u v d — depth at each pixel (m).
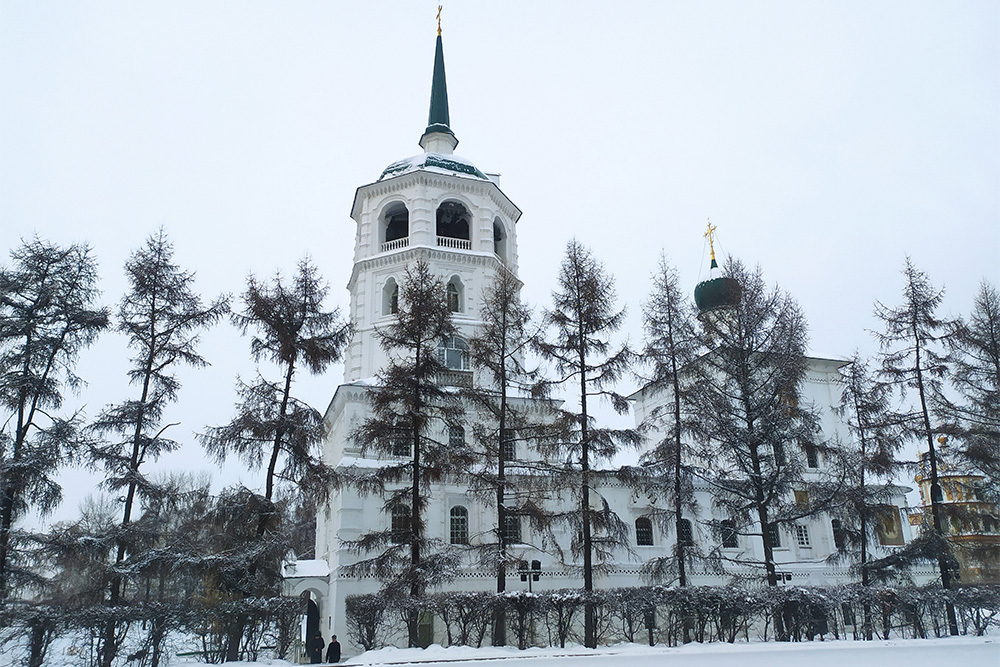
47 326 25.31
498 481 27.41
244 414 25.33
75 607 21.53
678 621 25.36
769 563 28.14
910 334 34.28
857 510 30.12
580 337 29.77
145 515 24.58
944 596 28.19
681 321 31.58
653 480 30.09
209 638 24.05
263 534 24.59
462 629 24.77
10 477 22.56
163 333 26.08
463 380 33.56
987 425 34.47
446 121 49.31
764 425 29.25
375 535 26.27
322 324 27.88
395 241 41.47
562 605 25.03
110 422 24.38
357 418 36.22
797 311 31.47
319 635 29.95
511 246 44.38
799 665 19.45
